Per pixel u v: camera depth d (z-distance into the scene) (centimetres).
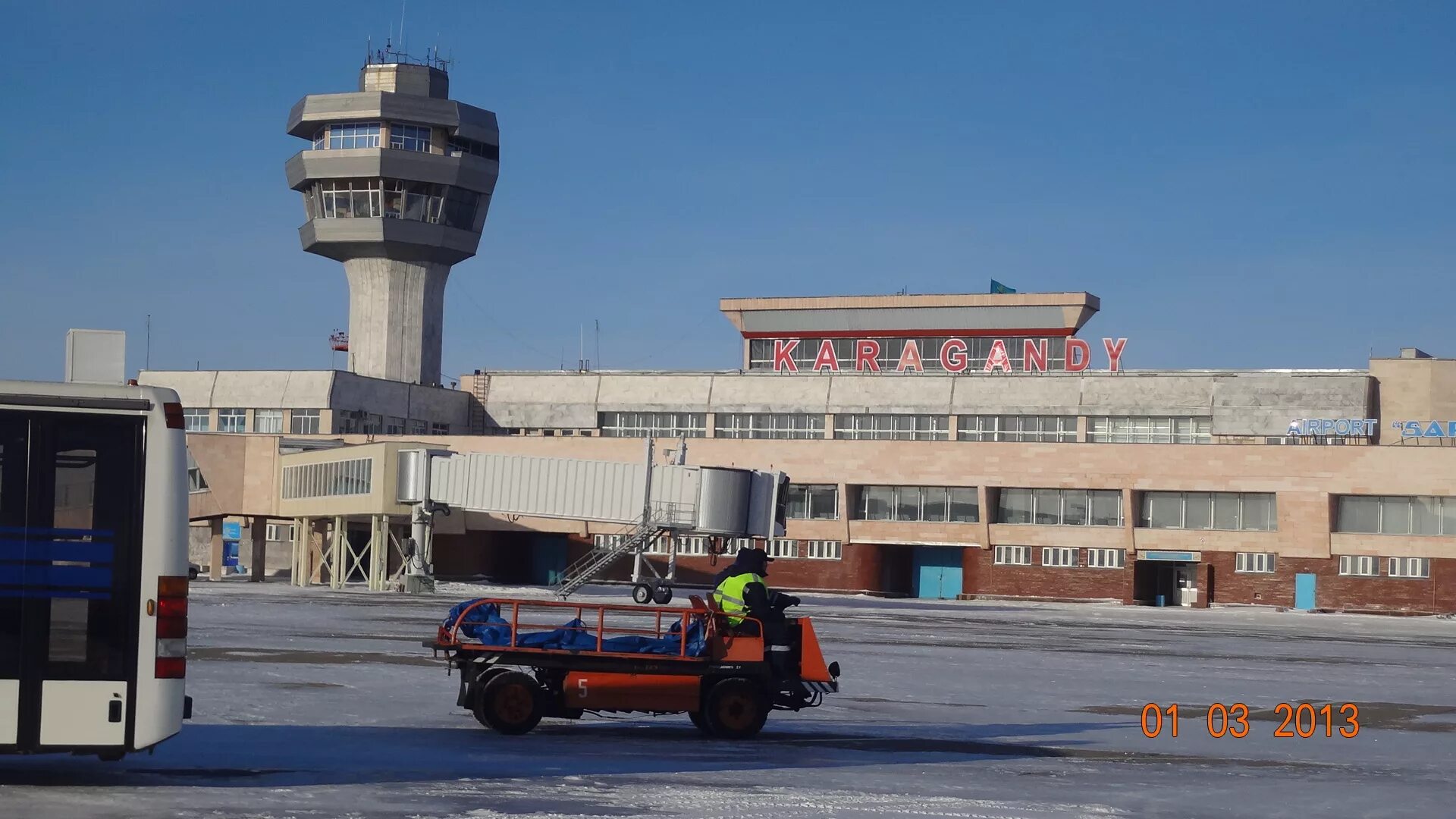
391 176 13000
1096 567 9962
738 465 10606
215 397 12038
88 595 1474
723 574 2220
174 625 1491
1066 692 3128
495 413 13088
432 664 3269
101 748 1465
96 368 1595
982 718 2567
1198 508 9825
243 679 2738
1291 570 9525
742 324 13438
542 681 2189
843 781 1736
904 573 10669
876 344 12875
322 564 9950
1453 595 9169
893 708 2672
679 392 12562
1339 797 1761
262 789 1522
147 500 1494
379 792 1525
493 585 10012
